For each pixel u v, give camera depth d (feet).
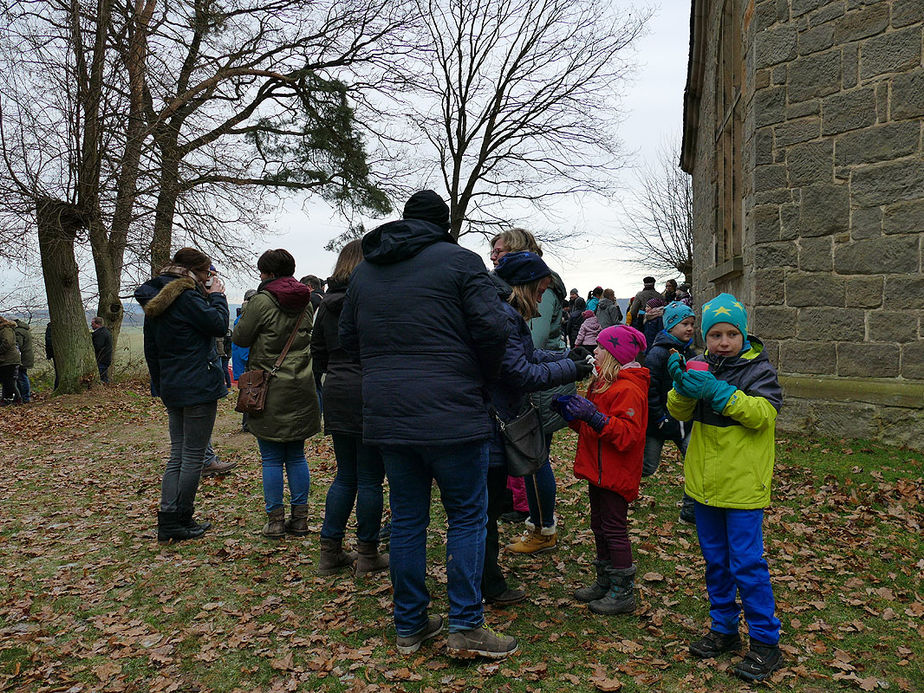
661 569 13.25
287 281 15.21
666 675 9.61
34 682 9.98
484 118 74.23
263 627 11.37
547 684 9.41
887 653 10.14
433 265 9.43
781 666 9.66
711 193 38.68
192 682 9.82
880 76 20.80
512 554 14.12
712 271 32.65
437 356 9.32
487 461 10.02
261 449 15.78
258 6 55.47
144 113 49.57
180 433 16.05
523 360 10.45
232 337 15.24
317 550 14.88
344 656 10.28
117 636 11.24
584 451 11.43
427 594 10.34
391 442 9.37
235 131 60.95
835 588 12.34
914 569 12.94
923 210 20.08
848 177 21.53
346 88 60.18
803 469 18.81
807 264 22.40
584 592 11.93
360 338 9.82
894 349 20.72
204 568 14.10
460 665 9.86
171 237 54.90
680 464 20.33
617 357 11.18
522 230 12.73
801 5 22.39
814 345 22.27
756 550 9.47
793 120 22.61
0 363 44.78
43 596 12.99
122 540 16.11
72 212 45.93
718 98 36.52
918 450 19.94
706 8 40.83
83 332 48.88
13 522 18.11
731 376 9.82
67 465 25.46
